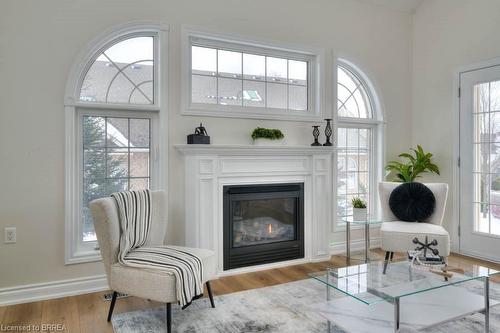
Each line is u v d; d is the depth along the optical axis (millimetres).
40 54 2773
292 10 3762
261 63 3744
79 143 3000
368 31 4234
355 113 4340
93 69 3053
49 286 2809
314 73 3961
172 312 2504
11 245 2713
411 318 1996
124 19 3043
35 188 2773
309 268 3504
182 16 3258
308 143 3893
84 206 3045
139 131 3223
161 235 2771
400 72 4473
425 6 4387
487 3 3713
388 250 3199
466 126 3939
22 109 2727
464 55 3945
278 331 2229
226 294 2824
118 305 2654
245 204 3520
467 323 2320
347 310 2189
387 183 3697
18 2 2707
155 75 3240
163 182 3186
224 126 3467
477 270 2264
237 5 3486
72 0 2867
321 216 3783
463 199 3982
